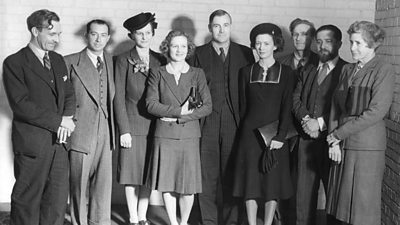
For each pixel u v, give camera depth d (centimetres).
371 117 492
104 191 568
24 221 520
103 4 645
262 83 551
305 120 548
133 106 568
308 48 589
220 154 584
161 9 647
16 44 643
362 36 495
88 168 557
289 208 594
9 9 639
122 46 649
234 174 560
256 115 551
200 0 648
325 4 652
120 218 623
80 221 560
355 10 653
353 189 506
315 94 556
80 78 546
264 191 551
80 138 548
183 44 546
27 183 516
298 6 651
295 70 582
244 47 590
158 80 554
